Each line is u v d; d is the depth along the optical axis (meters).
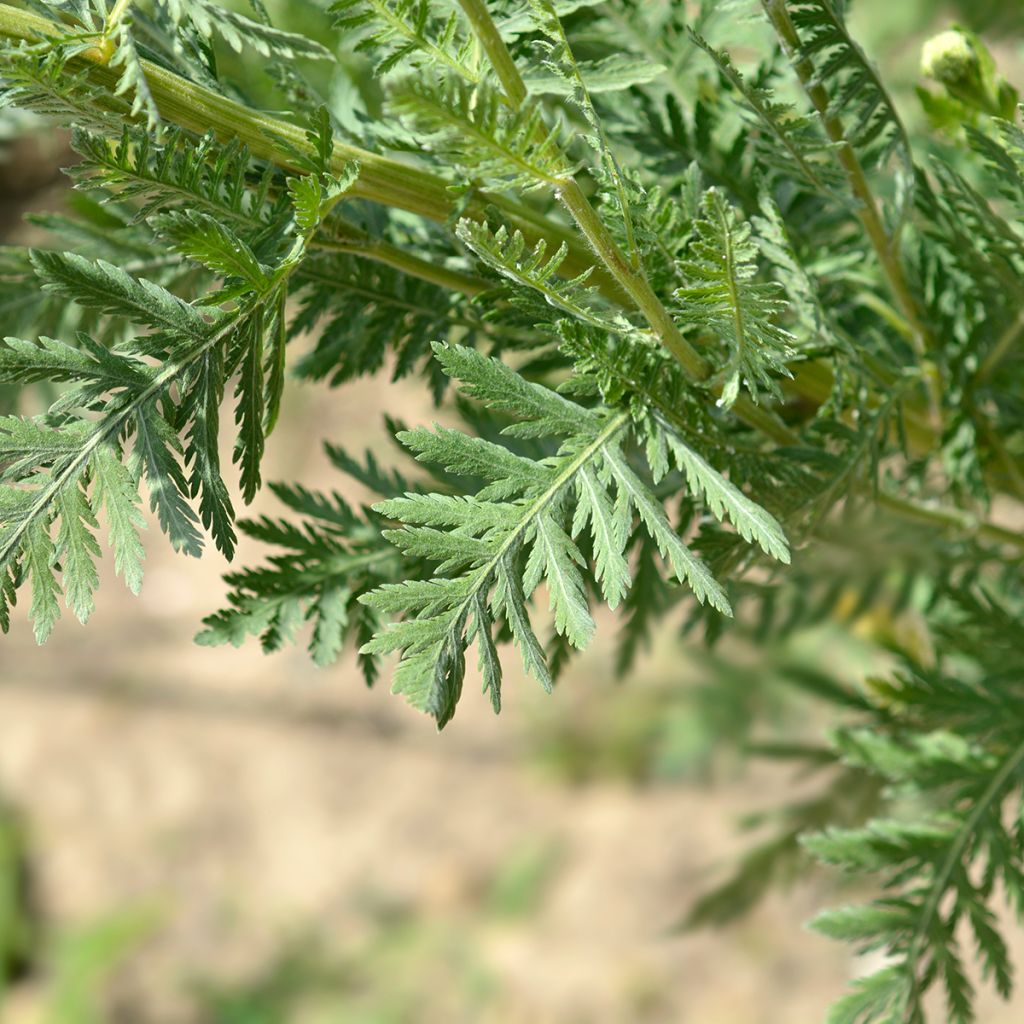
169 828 4.25
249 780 4.32
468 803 4.17
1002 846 0.98
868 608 1.10
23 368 0.81
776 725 1.58
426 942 3.89
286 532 0.93
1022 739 0.99
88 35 0.81
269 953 3.99
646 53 0.98
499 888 3.98
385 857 4.12
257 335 0.83
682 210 0.88
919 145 1.05
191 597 4.63
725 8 0.90
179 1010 3.88
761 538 0.84
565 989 3.73
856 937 0.96
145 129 0.83
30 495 0.81
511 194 0.89
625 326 0.85
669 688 3.58
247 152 0.83
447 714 0.82
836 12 0.87
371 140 0.91
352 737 4.38
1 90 0.81
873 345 0.99
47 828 4.25
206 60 0.86
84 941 4.01
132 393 0.82
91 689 4.50
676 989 3.66
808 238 0.98
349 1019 3.78
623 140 0.97
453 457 0.83
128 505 0.82
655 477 0.85
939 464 1.05
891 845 0.97
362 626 0.93
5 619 0.81
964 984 0.96
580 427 0.85
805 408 0.95
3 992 3.97
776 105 0.87
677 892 3.83
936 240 0.95
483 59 0.82
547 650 0.96
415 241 0.94
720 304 0.83
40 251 0.81
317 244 0.87
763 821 1.15
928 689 0.99
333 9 0.81
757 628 1.12
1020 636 1.00
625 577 0.84
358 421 4.20
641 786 4.02
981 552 1.04
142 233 0.97
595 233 0.82
